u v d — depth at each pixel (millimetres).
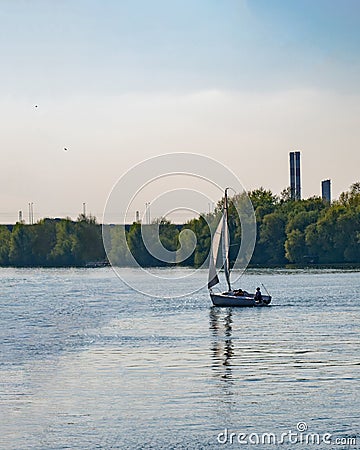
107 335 60031
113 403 35594
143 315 75875
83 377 41531
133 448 29766
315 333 58531
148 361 46312
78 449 29766
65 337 59719
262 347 51375
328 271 151625
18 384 39938
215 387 38500
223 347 51688
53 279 145125
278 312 75938
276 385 38844
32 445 30141
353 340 54188
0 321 73438
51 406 35219
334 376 40844
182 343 54125
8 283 134875
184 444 30172
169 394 37156
